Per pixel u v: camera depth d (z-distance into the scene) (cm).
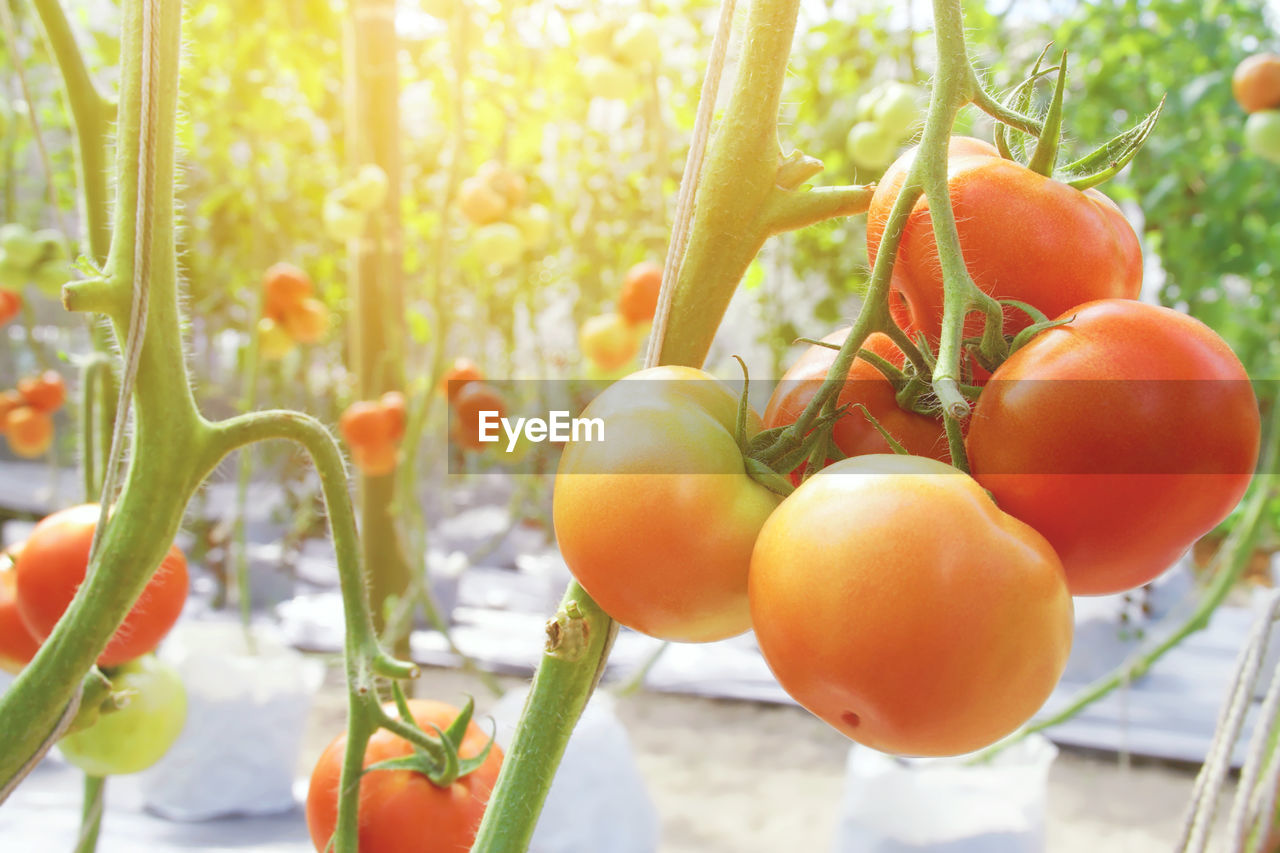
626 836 161
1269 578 388
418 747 58
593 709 173
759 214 46
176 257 52
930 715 37
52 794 181
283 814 187
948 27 41
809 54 260
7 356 375
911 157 44
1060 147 45
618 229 297
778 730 296
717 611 41
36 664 50
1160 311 39
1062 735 268
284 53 249
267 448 347
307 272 344
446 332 201
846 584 37
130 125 50
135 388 51
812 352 47
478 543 423
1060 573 38
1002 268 41
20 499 415
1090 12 292
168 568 63
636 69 161
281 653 212
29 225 268
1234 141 300
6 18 66
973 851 154
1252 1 312
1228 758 49
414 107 300
